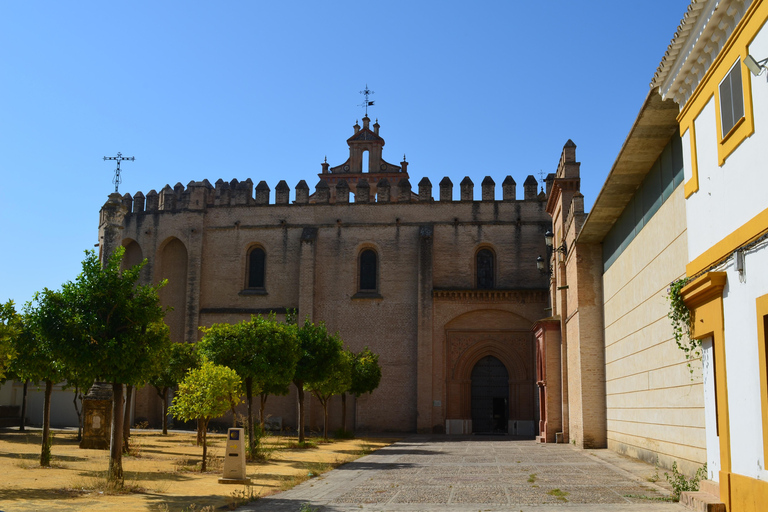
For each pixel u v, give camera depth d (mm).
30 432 41438
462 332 48219
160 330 19891
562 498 15367
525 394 47062
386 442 38156
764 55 11078
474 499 15391
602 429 31422
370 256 50750
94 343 17484
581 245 32531
